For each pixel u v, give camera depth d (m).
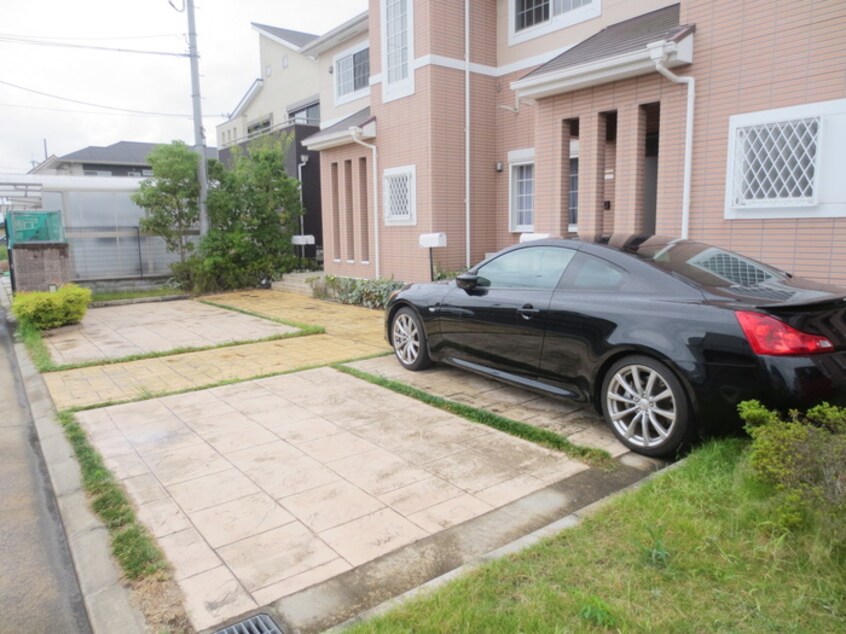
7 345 8.99
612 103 7.89
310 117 20.34
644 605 2.32
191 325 9.84
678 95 7.21
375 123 11.97
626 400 4.01
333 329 9.07
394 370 6.34
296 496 3.54
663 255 4.31
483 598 2.40
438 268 10.99
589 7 9.66
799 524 2.64
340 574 2.76
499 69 11.39
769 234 6.54
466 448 4.18
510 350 4.89
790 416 3.28
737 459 3.38
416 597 2.45
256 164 14.77
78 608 2.70
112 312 11.52
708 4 6.88
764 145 6.52
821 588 2.35
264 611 2.52
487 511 3.30
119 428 4.82
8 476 4.16
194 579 2.75
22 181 12.92
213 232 13.84
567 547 2.74
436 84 10.64
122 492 3.66
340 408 5.14
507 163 11.40
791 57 6.27
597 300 4.21
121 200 14.09
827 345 3.37
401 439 4.38
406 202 11.41
